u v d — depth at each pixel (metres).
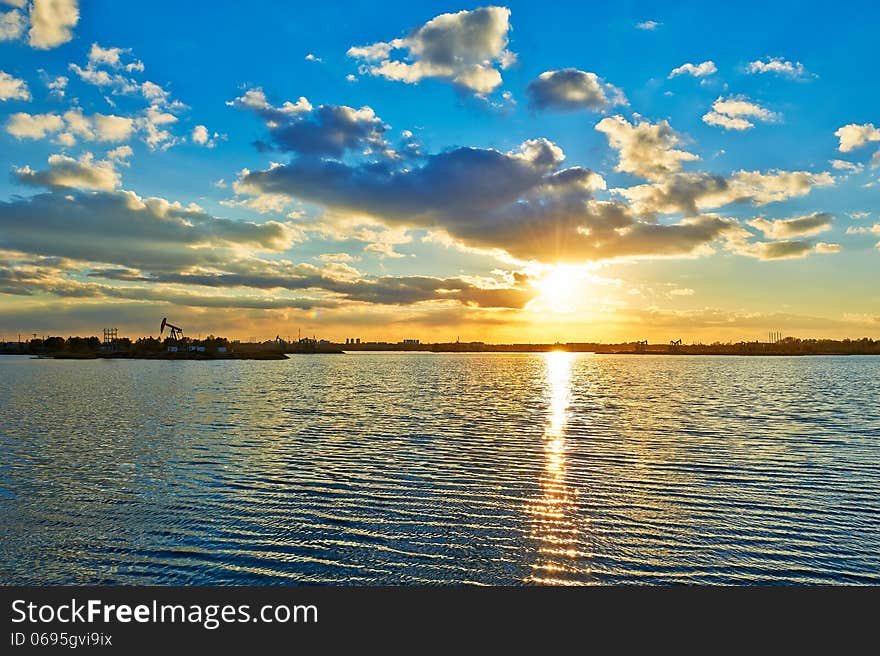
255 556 13.12
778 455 23.45
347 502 16.91
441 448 25.05
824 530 14.55
